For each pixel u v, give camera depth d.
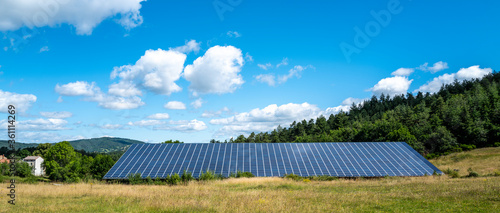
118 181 43.00
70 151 84.06
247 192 23.80
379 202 18.59
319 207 16.84
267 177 42.00
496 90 148.62
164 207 17.05
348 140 113.50
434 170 45.59
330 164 48.16
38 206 18.08
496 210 15.60
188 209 16.58
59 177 71.06
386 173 44.41
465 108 104.94
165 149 54.69
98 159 69.12
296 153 53.56
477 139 91.25
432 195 20.45
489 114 103.50
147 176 42.81
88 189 27.48
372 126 112.56
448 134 91.50
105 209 17.06
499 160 57.97
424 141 93.94
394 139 89.50
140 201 19.59
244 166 47.94
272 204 17.50
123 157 50.47
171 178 39.72
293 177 41.41
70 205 18.41
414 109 144.12
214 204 17.88
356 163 48.47
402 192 22.86
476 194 19.83
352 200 19.44
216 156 52.00
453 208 16.45
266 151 54.69
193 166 47.59
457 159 68.62
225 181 36.06
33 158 115.25
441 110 118.62
